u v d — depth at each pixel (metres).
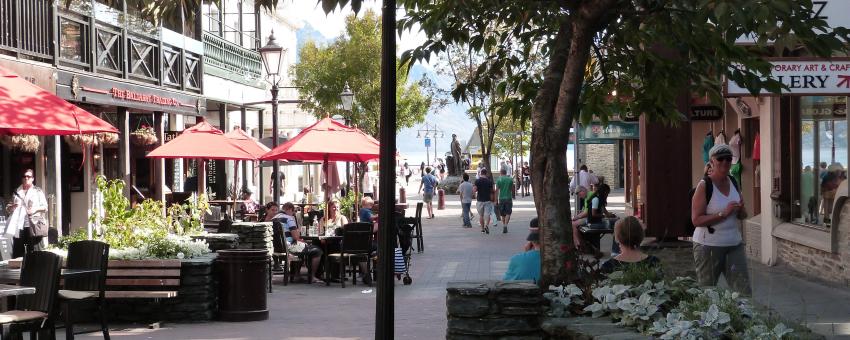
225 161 32.28
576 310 7.19
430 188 40.56
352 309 14.51
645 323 6.57
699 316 6.29
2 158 19.89
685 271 11.84
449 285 7.09
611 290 7.09
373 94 48.91
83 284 11.15
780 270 16.22
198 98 27.95
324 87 49.12
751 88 9.04
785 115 17.22
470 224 34.78
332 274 19.34
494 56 10.23
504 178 31.48
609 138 25.69
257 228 18.27
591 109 10.04
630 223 8.48
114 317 13.16
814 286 13.05
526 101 9.98
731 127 22.36
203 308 13.12
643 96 9.80
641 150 19.53
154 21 10.46
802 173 16.72
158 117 25.47
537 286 6.98
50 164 20.39
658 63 9.48
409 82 54.28
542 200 7.81
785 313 7.09
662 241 17.20
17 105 10.75
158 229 13.85
